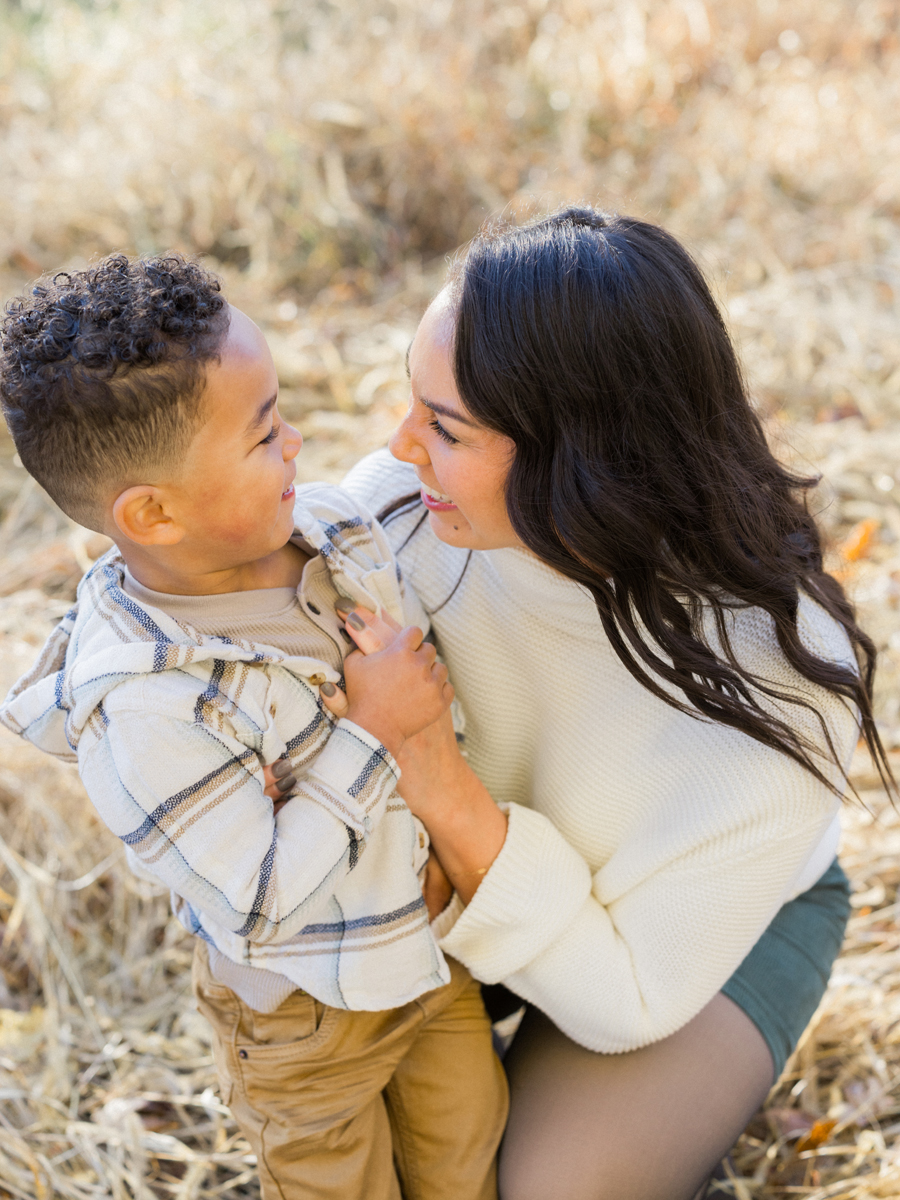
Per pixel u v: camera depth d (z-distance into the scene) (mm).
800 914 1862
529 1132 1646
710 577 1374
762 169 4973
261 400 1329
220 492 1330
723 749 1505
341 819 1363
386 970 1483
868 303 4223
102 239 4910
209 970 1613
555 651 1592
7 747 2643
